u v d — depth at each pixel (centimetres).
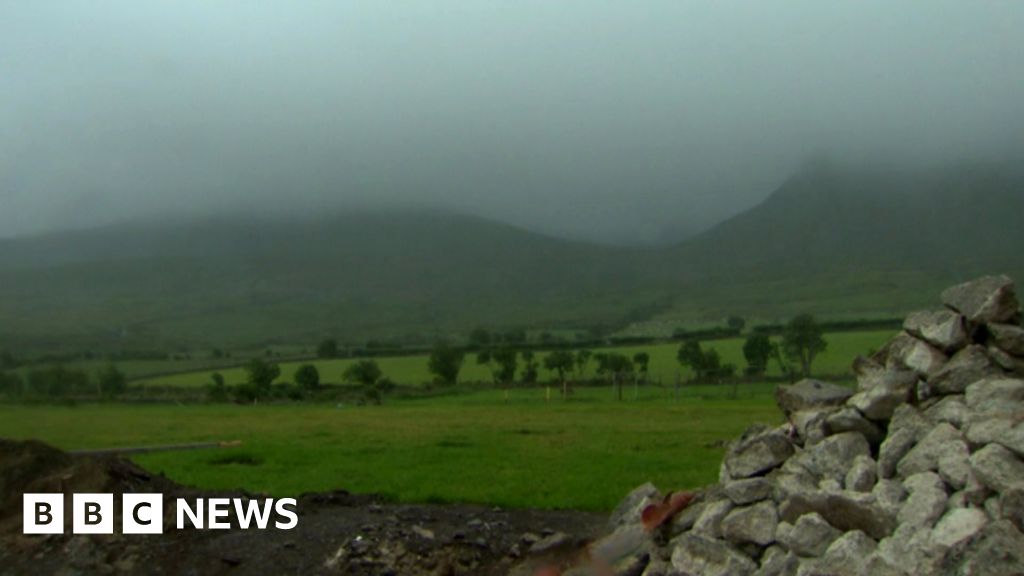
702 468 2145
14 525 1570
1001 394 1095
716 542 1111
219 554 1427
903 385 1186
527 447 2700
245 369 9362
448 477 2067
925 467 1051
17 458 1716
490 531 1460
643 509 1209
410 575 1343
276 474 2208
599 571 852
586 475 2053
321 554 1405
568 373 7769
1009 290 1214
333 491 1802
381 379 7906
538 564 869
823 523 1038
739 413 4100
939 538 921
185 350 17200
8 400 5991
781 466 1204
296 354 14000
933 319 1252
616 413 4278
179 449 2819
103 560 1448
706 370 6744
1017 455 955
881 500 1016
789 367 6719
